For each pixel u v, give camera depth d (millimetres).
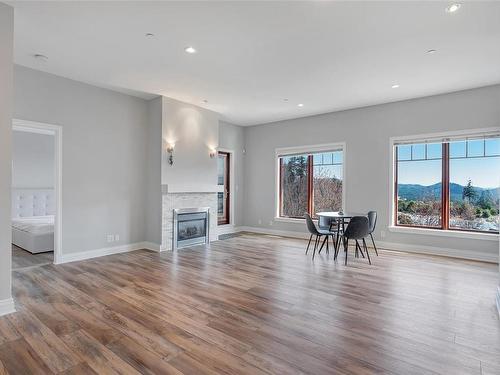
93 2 2658
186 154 5914
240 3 2656
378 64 3951
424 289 3498
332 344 2291
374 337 2396
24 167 6969
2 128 2703
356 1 2600
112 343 2295
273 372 1949
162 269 4316
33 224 5492
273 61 3893
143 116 5676
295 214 7285
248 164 8008
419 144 5547
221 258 4988
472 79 4480
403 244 5586
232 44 3438
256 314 2818
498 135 4707
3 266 2758
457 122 5047
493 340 2350
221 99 5625
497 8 2676
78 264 4547
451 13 2768
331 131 6523
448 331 2494
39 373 1938
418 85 4750
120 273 4109
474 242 4910
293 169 7324
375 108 5914
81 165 4793
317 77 4445
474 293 3369
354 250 5641
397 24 2969
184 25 3041
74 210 4723
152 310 2896
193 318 2730
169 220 5602
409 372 1949
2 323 2605
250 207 7973
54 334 2426
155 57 3803
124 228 5406
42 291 3391
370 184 5969
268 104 5902
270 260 4855
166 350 2203
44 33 3223
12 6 2723
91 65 4082
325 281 3785
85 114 4824
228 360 2080
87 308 2934
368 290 3463
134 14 2852
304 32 3148
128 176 5445
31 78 4230
